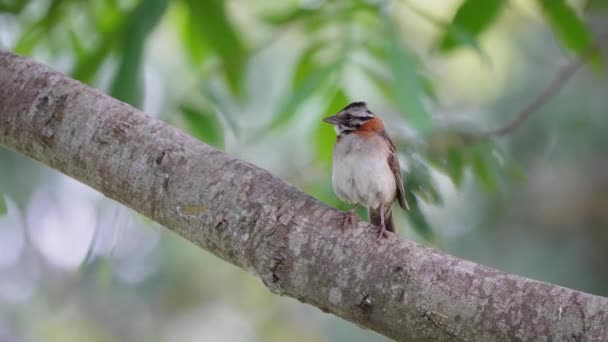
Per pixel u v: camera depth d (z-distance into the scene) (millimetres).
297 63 10406
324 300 6309
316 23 10281
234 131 9867
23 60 7527
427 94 9617
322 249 6320
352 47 9500
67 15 11484
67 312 20641
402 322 6074
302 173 11953
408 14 17422
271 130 9547
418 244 6293
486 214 16719
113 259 9352
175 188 6719
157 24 9234
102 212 9312
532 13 17125
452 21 10820
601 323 5637
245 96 11133
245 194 6594
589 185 16641
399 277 6098
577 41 11188
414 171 10383
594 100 16109
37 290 20641
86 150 6965
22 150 7305
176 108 9891
